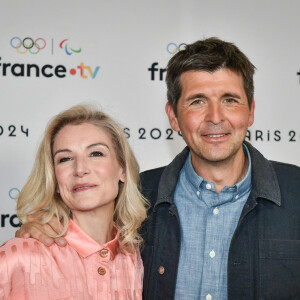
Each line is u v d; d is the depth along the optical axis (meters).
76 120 1.81
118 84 3.12
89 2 3.10
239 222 1.88
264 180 1.95
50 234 1.68
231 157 1.88
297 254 1.87
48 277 1.61
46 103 3.07
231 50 1.88
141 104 3.13
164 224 2.01
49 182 1.78
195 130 1.87
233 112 1.85
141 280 1.94
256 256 1.87
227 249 1.88
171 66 1.98
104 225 1.81
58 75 3.08
